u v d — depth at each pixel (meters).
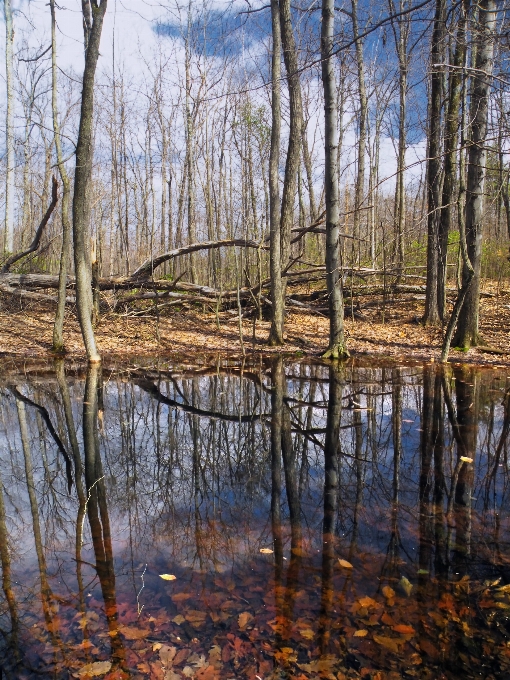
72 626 2.38
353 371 9.19
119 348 11.47
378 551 3.04
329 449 5.15
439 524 3.38
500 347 10.38
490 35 4.68
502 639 2.24
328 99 8.82
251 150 16.56
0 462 4.89
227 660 2.14
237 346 11.77
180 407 7.11
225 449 5.30
